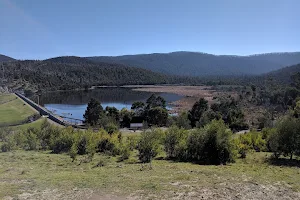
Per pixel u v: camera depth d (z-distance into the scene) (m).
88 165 24.58
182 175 18.19
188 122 67.06
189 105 126.56
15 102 118.81
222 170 21.14
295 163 26.34
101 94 194.50
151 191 14.41
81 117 100.31
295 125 28.23
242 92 149.00
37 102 147.88
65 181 16.52
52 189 14.90
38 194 14.08
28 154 31.58
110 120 69.00
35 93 192.75
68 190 14.73
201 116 73.25
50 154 32.41
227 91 180.38
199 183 15.98
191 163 26.73
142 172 19.80
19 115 85.00
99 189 14.87
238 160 28.56
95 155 32.53
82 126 70.62
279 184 16.22
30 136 39.56
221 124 29.70
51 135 39.41
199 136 28.73
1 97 139.50
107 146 35.66
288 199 13.72
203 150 28.08
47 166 23.69
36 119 77.12
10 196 13.73
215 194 14.05
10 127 58.03
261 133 40.78
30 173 19.61
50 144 37.50
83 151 33.53
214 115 74.88
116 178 17.39
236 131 65.81
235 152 27.64
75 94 195.50
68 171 21.02
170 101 144.50
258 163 26.53
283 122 29.50
